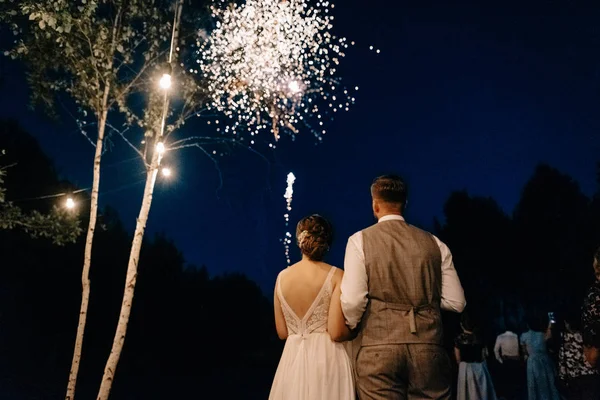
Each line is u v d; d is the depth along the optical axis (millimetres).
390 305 2725
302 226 3459
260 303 24578
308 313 3320
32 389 12180
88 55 8539
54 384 13023
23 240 17250
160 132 8148
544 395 7934
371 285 2764
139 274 21734
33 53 8555
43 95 8711
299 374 3225
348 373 3289
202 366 19500
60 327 17734
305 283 3355
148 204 7848
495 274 23406
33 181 18734
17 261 17281
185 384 15164
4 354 15016
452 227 25047
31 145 18859
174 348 20984
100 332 19109
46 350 16312
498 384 12438
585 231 22438
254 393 14141
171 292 22641
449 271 2865
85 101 8477
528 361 8133
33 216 9367
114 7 8617
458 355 7988
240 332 23594
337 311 2941
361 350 2750
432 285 2775
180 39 9000
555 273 22562
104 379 7062
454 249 24594
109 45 8336
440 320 2773
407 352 2633
